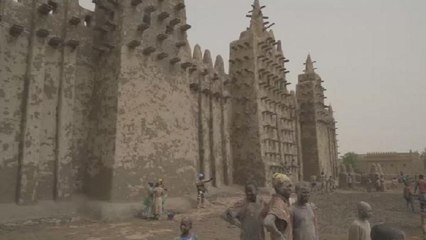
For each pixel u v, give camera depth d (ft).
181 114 66.23
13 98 49.73
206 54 96.58
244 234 17.42
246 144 99.71
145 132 58.75
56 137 53.93
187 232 18.20
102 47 58.95
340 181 142.20
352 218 56.03
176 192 62.08
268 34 109.81
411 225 48.96
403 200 84.69
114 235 40.55
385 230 10.87
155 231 43.11
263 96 104.17
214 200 73.61
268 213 15.49
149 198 53.26
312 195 100.22
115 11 60.18
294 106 128.77
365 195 100.17
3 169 47.39
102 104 58.13
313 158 134.00
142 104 59.06
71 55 56.85
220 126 97.45
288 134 120.37
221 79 99.50
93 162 57.11
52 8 55.67
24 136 49.24
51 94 54.34
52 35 55.01
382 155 234.38
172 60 65.41
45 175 52.16
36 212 48.01
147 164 58.03
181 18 69.67
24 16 52.42
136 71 59.00
